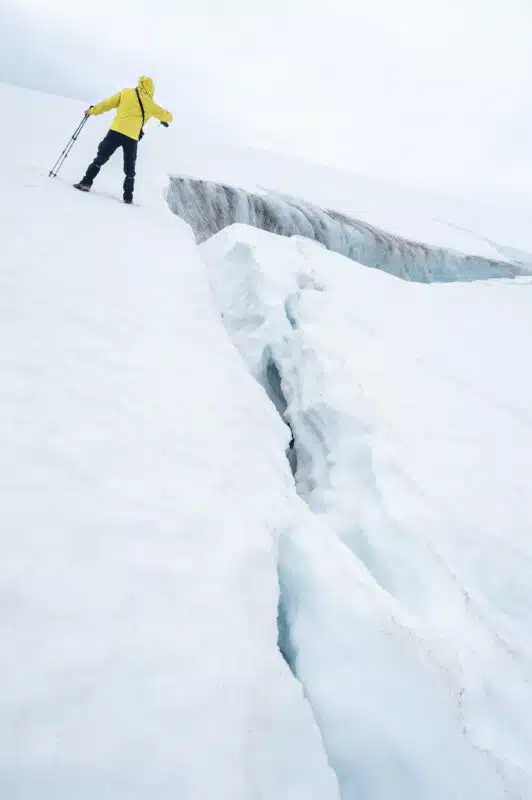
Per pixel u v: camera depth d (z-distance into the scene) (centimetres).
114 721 96
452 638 182
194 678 110
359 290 560
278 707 119
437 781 141
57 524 132
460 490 244
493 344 465
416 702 154
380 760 144
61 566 121
